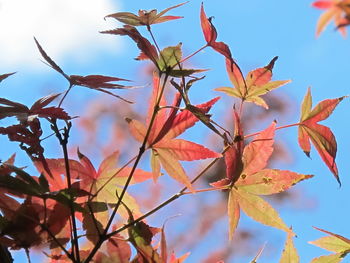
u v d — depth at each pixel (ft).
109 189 3.10
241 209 3.11
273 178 3.10
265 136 3.11
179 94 3.10
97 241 3.04
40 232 3.01
